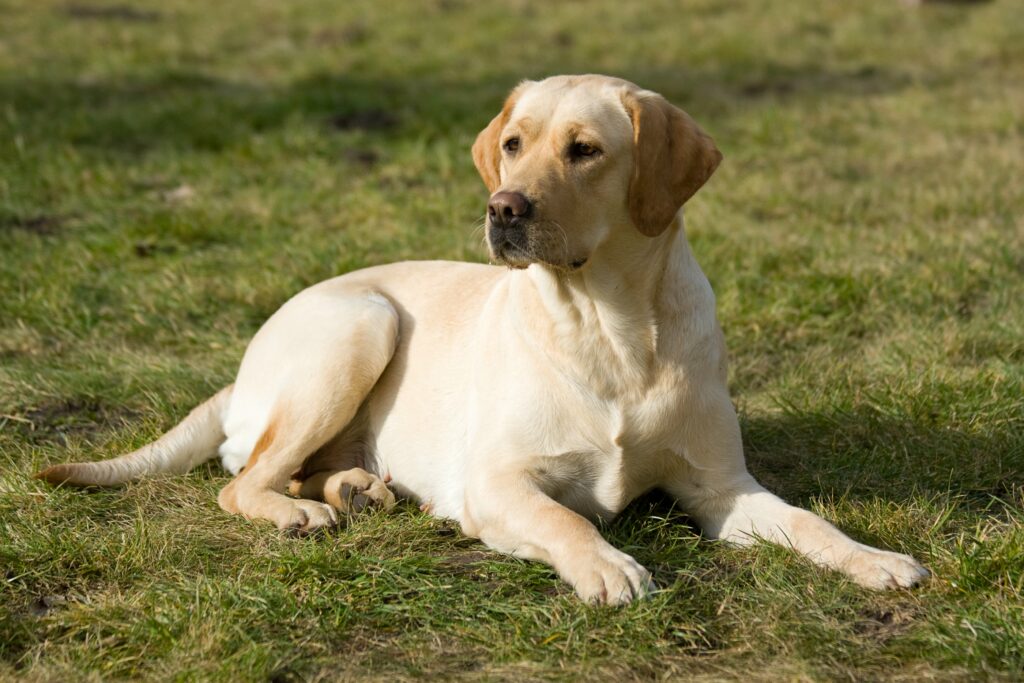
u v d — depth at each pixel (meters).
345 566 4.69
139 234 9.68
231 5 22.30
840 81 16.36
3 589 4.62
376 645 4.25
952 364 7.07
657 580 4.64
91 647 4.18
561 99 5.03
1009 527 4.96
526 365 5.07
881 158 12.45
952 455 5.85
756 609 4.40
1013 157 12.02
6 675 4.03
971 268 8.65
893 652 4.11
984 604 4.34
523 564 4.78
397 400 5.77
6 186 10.62
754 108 14.58
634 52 18.12
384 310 5.81
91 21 19.84
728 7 21.64
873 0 21.69
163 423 6.50
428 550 5.02
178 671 4.00
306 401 5.62
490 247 4.81
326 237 9.67
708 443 5.13
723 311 8.08
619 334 4.95
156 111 13.34
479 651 4.23
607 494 5.15
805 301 8.26
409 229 9.75
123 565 4.77
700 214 10.32
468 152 12.13
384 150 12.27
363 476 5.43
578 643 4.17
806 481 5.75
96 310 8.26
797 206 10.70
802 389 6.85
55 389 6.86
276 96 14.30
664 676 4.00
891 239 9.52
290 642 4.20
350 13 21.50
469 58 17.61
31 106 13.55
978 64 17.25
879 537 4.99
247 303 8.42
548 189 4.78
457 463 5.46
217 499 5.54
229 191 11.06
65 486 5.52
